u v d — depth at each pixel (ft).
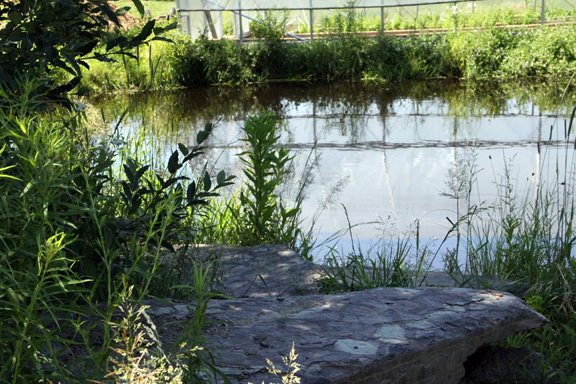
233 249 13.89
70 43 9.74
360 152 28.76
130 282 8.50
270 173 15.40
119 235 8.30
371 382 7.45
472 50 52.42
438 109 39.45
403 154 28.09
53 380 5.99
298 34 65.05
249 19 62.13
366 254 16.16
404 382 7.80
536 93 43.16
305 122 36.88
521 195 20.89
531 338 10.57
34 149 6.22
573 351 10.01
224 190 19.58
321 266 12.84
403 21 64.69
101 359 5.16
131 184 9.16
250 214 15.39
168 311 8.46
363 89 49.75
